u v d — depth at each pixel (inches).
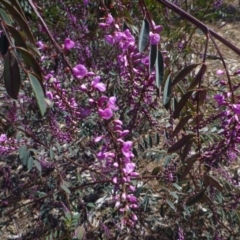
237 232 113.3
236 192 109.2
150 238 115.2
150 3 178.5
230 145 73.0
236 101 63.7
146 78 90.4
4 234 120.6
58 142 117.9
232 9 245.4
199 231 116.6
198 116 57.8
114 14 78.1
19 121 124.2
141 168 130.1
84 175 129.2
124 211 83.0
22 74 131.0
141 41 49.8
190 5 191.8
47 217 120.2
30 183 125.7
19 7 43.4
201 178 102.3
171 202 110.1
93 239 111.5
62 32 146.3
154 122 109.3
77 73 59.5
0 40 39.9
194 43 182.9
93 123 110.4
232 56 205.6
